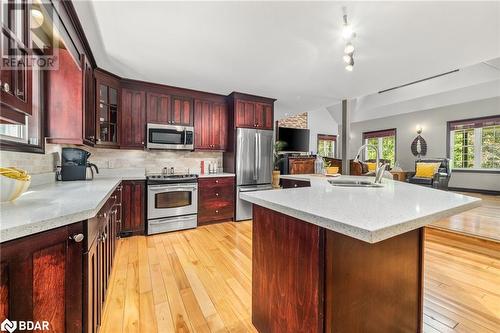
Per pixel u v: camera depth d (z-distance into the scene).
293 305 1.20
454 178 6.93
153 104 3.66
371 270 1.18
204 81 3.53
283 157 6.91
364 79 3.43
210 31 2.16
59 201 1.32
